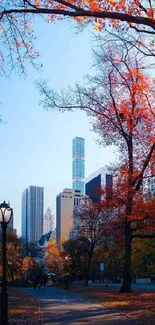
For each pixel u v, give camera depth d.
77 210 69.00
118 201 33.25
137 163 32.84
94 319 16.02
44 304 22.77
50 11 11.79
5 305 14.30
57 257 96.25
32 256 90.69
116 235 38.22
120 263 80.06
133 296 27.83
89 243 64.44
